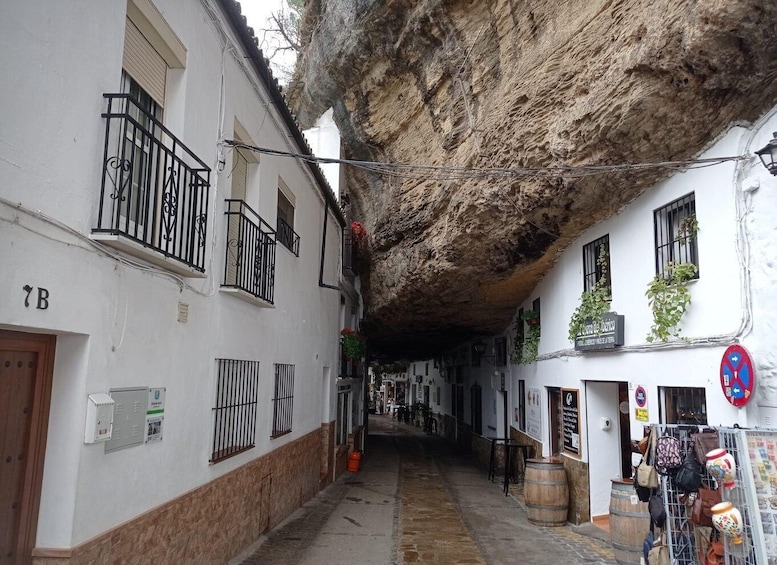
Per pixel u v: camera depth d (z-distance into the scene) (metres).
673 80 5.60
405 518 9.95
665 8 5.46
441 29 10.91
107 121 4.04
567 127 6.93
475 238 10.37
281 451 9.07
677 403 6.40
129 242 4.06
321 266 12.38
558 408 11.08
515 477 14.27
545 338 11.27
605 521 8.76
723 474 4.36
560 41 7.41
